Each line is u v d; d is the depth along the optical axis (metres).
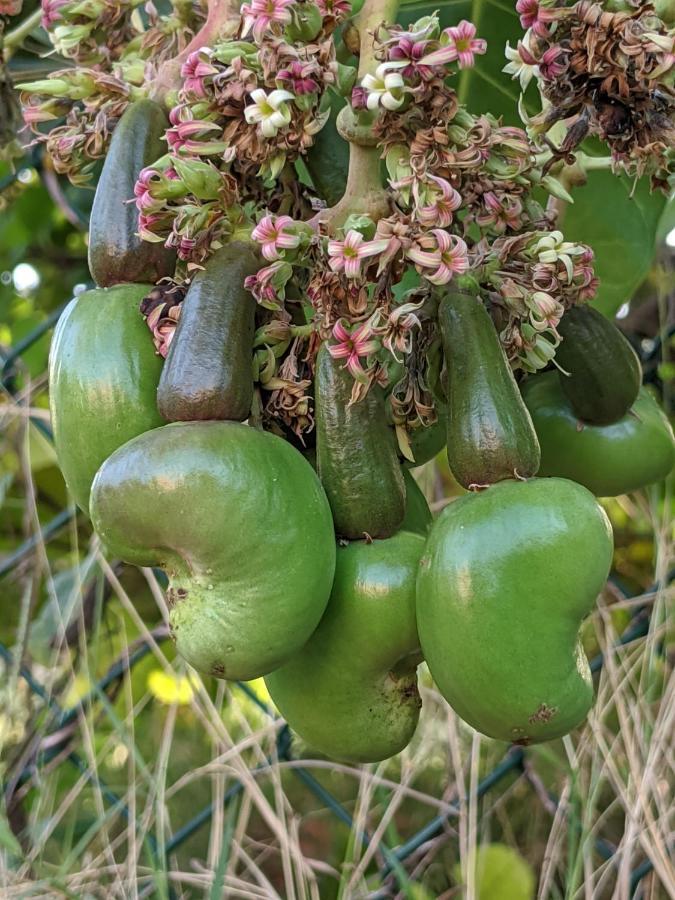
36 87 0.22
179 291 0.20
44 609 0.41
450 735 0.36
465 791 0.38
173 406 0.18
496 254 0.20
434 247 0.18
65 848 0.36
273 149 0.19
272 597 0.17
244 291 0.19
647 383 0.39
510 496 0.18
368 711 0.19
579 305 0.22
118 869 0.34
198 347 0.18
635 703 0.36
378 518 0.19
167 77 0.22
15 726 0.39
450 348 0.19
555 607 0.18
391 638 0.19
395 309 0.18
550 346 0.20
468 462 0.19
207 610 0.17
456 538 0.18
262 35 0.18
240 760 0.35
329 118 0.22
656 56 0.19
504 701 0.18
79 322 0.20
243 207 0.20
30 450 0.43
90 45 0.24
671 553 0.37
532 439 0.19
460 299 0.19
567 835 0.39
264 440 0.18
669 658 0.38
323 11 0.19
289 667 0.20
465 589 0.18
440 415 0.22
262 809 0.34
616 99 0.19
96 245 0.20
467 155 0.19
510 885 0.37
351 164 0.20
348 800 0.46
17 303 0.50
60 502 0.45
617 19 0.19
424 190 0.18
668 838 0.34
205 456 0.17
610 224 0.30
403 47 0.18
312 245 0.19
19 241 0.49
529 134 0.20
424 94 0.18
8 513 0.46
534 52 0.20
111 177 0.21
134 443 0.18
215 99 0.19
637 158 0.20
